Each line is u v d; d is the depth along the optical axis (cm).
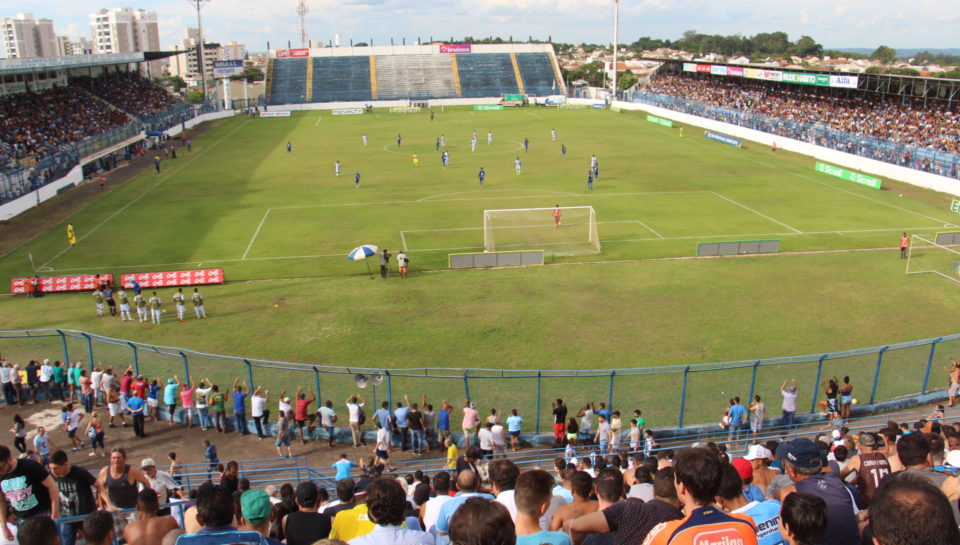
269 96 16350
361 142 10725
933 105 9456
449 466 2203
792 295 4212
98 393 2909
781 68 11012
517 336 3631
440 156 9381
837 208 6425
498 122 13088
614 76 15925
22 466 999
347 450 2572
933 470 862
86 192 7369
